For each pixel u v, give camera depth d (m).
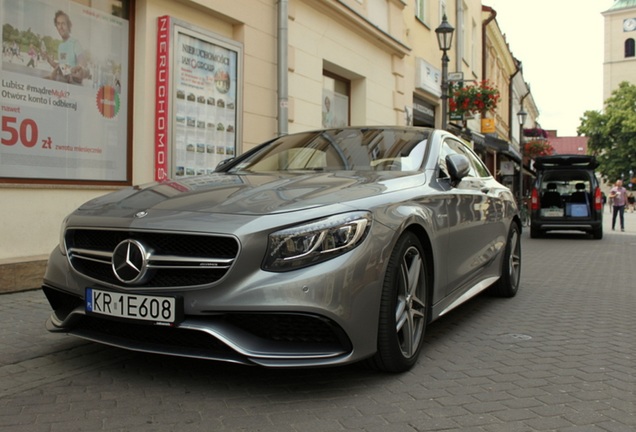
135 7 6.67
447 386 3.17
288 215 2.84
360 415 2.73
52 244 5.71
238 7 7.95
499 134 28.88
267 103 8.64
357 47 11.61
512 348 4.01
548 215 15.48
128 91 6.64
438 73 16.33
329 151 4.39
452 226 4.01
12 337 3.86
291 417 2.69
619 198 20.20
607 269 8.80
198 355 2.79
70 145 5.99
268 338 2.80
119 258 2.92
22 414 2.70
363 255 2.88
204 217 2.87
